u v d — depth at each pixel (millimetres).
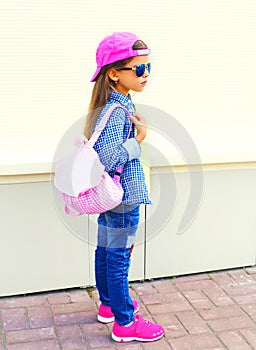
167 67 3236
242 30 3311
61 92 3090
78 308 3035
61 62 3049
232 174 3363
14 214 3025
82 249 3188
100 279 2797
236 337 2750
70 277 3215
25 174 2953
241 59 3359
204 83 3328
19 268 3119
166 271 3402
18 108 3047
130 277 3338
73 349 2641
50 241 3119
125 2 3070
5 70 2979
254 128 3504
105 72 2422
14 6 2908
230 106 3416
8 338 2723
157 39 3180
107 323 2881
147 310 3018
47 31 2988
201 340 2723
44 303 3086
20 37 2957
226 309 3033
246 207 3461
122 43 2336
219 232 3445
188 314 2975
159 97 3271
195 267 3463
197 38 3242
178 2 3154
